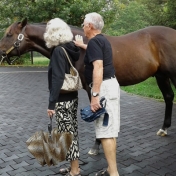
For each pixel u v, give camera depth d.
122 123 5.07
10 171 3.18
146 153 3.66
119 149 3.80
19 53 3.73
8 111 6.02
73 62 2.70
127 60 3.55
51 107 2.54
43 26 3.73
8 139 4.24
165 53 3.66
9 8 14.96
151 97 7.56
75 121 2.86
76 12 14.49
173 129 4.65
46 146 2.56
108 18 15.83
